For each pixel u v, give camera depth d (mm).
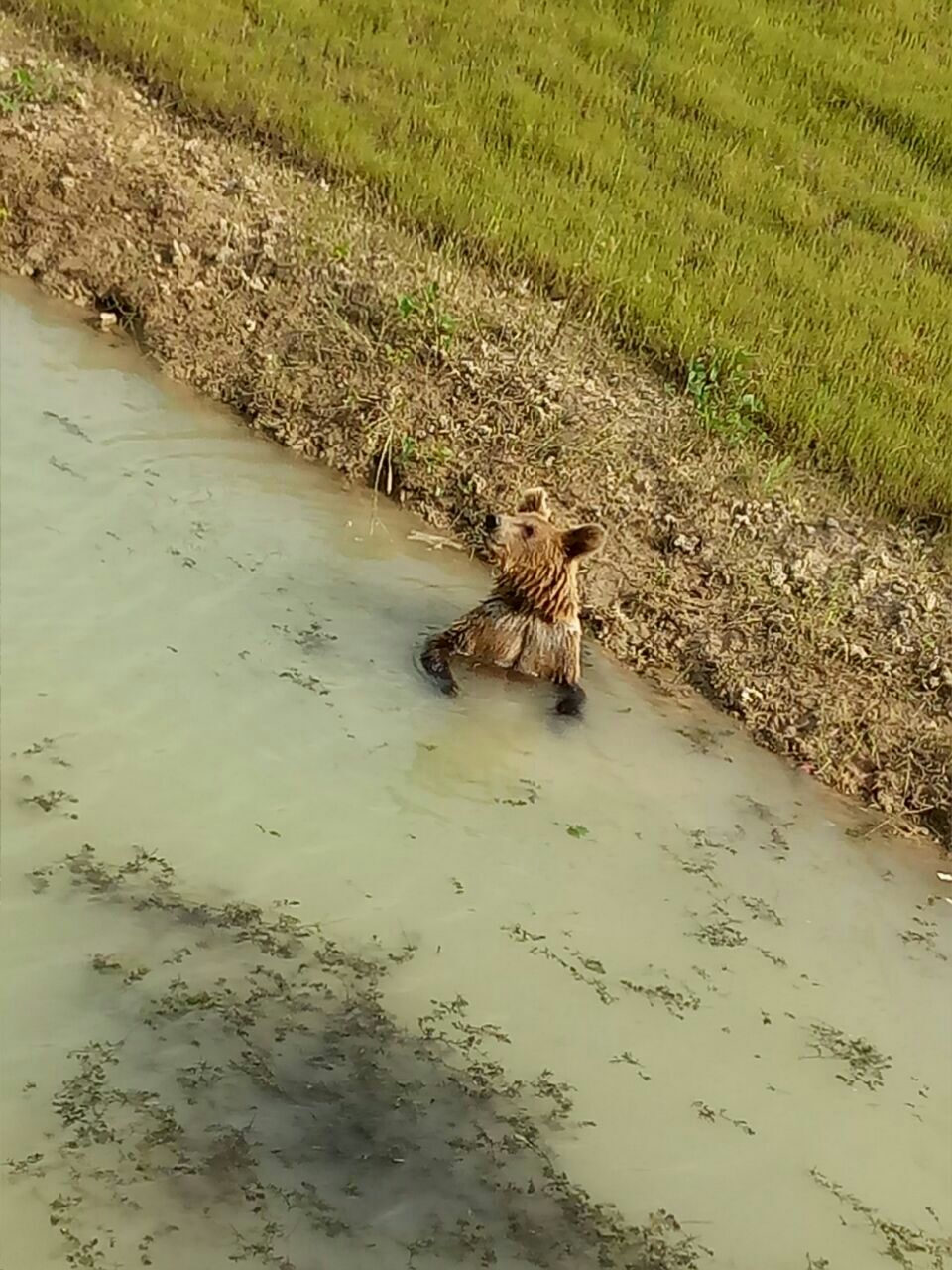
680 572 5477
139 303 6203
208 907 3504
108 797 3738
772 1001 3721
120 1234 2717
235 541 5012
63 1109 2941
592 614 5227
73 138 7004
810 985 3820
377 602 4914
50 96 7316
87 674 4148
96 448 5312
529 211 7422
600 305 6898
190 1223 2764
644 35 9516
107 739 3924
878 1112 3453
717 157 8414
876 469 6234
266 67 8219
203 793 3844
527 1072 3303
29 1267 2623
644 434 6113
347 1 9102
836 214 8234
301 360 6004
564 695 4742
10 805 3637
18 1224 2697
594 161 8055
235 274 6387
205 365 5988
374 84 8344
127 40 8055
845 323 7164
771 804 4566
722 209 8031
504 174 7770
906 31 10367
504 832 4062
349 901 3646
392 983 3441
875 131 9125
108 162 6867
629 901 3938
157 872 3559
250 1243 2754
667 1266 2932
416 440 5762
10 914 3344
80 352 5934
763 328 6965
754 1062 3510
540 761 4430
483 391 6000
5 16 8078
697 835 4309
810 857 4363
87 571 4605
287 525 5223
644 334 6762
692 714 4910
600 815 4262
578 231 7379
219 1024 3207
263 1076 3113
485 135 8125
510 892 3834
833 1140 3342
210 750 4000
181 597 4609
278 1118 3023
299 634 4609
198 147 7344
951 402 6730
